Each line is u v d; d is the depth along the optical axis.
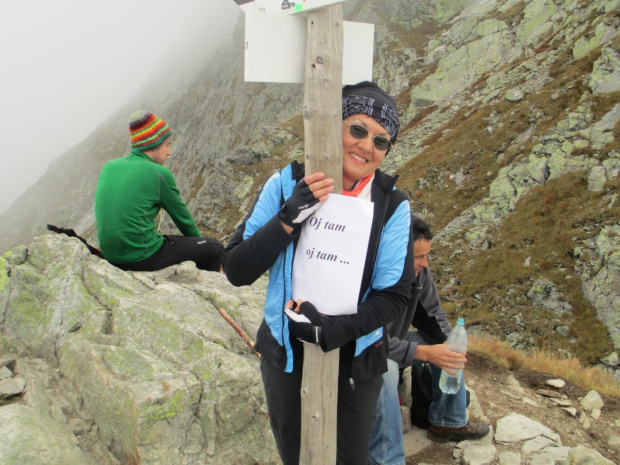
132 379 3.53
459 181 33.16
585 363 19.77
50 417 3.39
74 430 3.41
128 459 3.26
